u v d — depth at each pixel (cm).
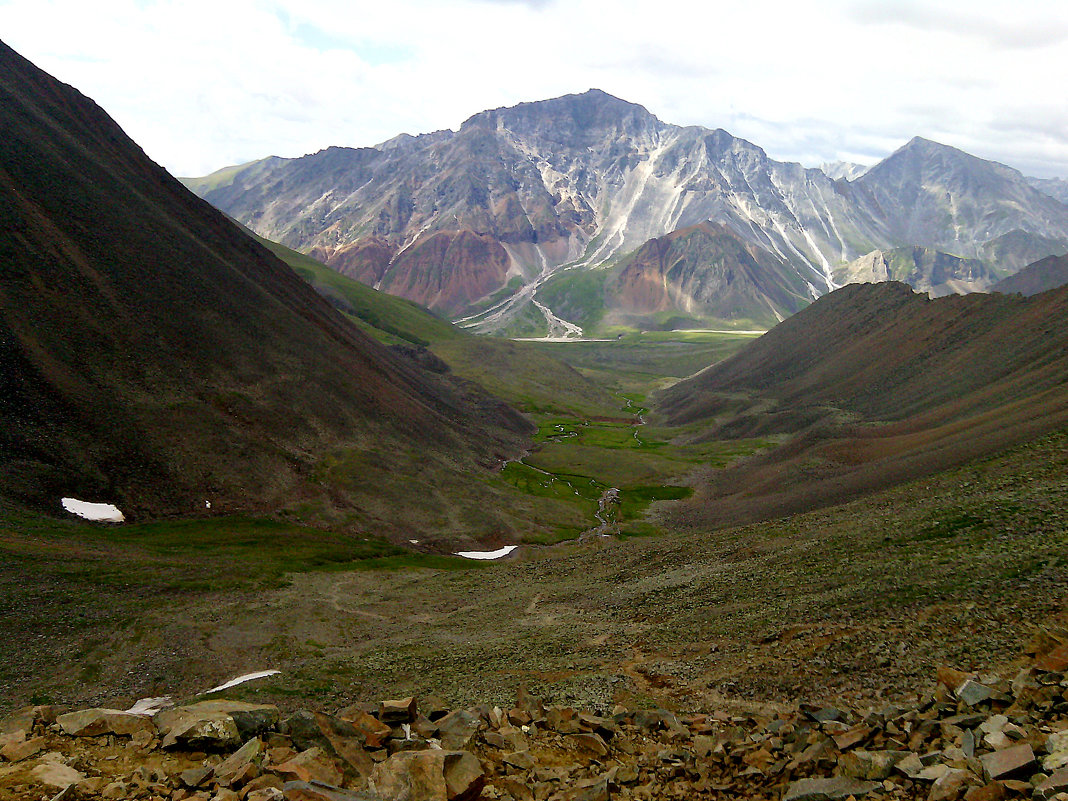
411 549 10844
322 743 1977
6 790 1495
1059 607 3134
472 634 6106
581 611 6331
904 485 7475
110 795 1532
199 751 1853
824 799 1747
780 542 6569
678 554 7444
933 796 1623
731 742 2361
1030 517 4772
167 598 6725
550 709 2678
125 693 5066
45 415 9388
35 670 5197
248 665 5669
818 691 3148
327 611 7081
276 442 11969
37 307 10450
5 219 11150
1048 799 1435
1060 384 10675
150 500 9438
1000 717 1922
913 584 4169
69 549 7369
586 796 1905
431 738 2205
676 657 4275
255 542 9169
